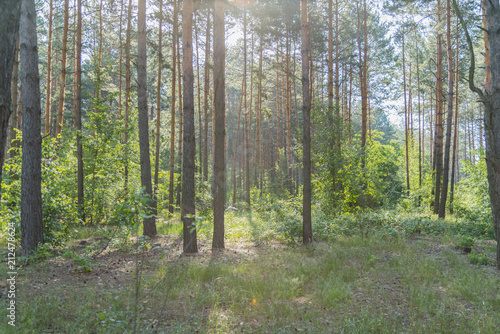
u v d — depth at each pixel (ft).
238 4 64.49
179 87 67.97
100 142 48.93
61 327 14.06
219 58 32.63
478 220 44.29
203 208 48.37
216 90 32.89
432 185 87.51
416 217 46.80
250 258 27.86
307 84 34.01
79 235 37.60
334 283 21.04
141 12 38.75
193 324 15.15
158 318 15.15
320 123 52.75
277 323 15.51
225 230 42.75
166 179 83.41
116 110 72.95
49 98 56.13
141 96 38.75
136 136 65.16
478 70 95.20
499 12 24.16
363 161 59.47
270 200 51.65
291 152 85.97
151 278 20.40
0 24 7.14
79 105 47.11
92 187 47.01
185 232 30.68
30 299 16.69
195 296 18.29
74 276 21.85
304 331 14.93
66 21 54.08
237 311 16.85
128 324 14.52
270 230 40.16
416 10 60.23
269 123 134.00
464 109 126.41
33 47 25.45
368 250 30.14
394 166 119.75
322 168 50.06
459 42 66.69
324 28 77.30
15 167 33.01
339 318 16.19
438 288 20.68
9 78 7.52
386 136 214.69
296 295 19.25
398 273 23.79
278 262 26.32
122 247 30.22
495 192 25.05
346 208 50.11
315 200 52.29
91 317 15.06
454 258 26.99
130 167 55.16
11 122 45.03
